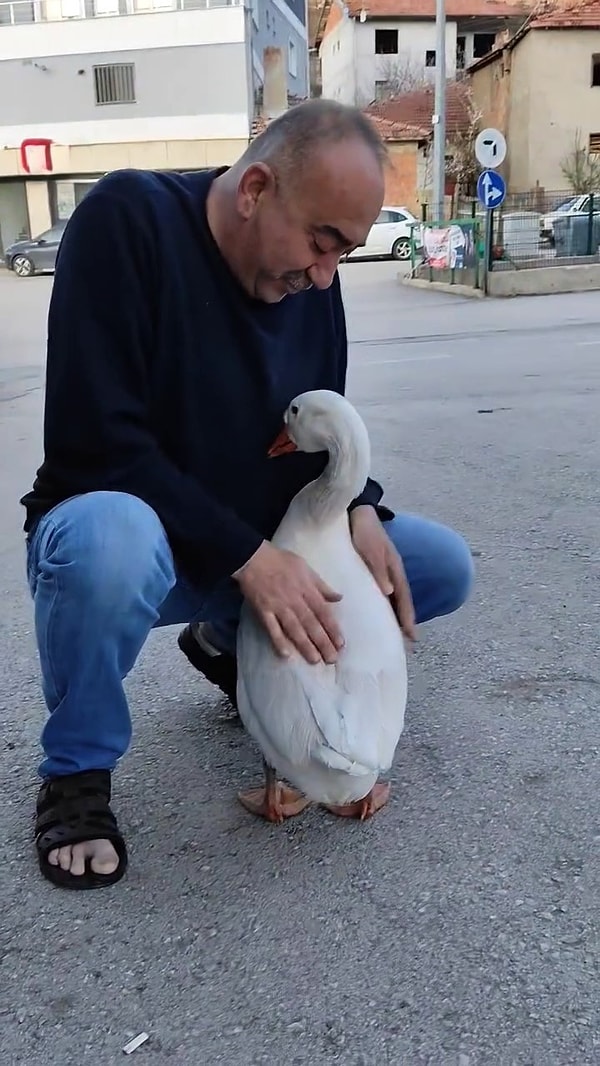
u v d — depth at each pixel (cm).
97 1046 164
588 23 3144
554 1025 166
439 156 2330
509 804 229
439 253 1770
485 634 320
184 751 256
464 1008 170
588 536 411
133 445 196
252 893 201
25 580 382
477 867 207
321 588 199
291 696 192
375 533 224
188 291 197
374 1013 170
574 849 212
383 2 4019
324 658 194
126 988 177
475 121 3366
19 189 3105
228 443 211
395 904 197
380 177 180
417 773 243
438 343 1042
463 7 4075
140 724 271
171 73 2938
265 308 204
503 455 553
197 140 2980
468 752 251
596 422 630
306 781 197
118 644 199
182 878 206
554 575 369
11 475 546
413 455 559
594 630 321
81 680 201
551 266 1638
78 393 194
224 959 183
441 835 218
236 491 218
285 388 215
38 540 200
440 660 303
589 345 980
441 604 246
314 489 209
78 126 3012
